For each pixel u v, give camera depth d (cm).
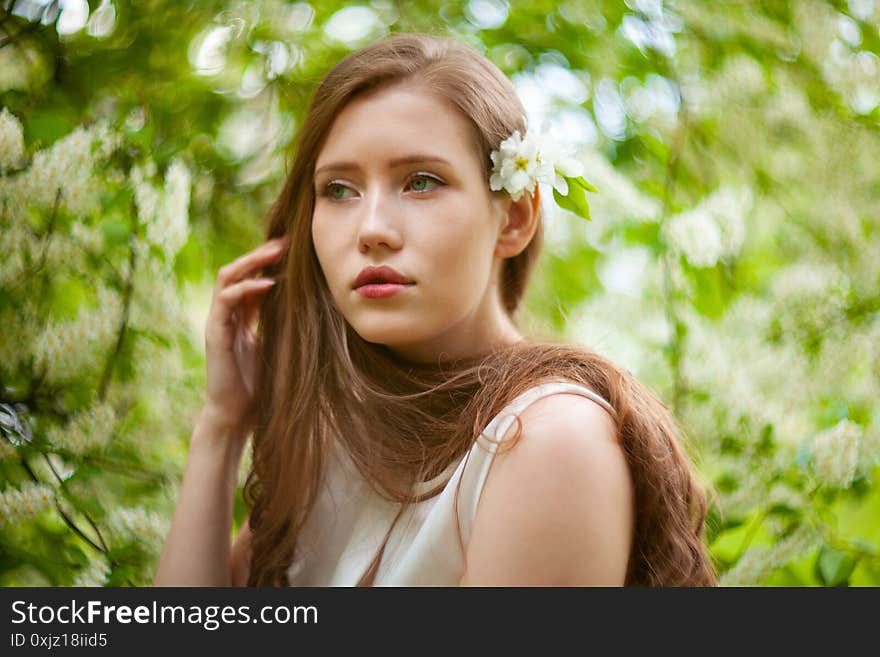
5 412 147
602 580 97
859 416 185
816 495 164
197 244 178
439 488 113
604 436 102
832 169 225
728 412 185
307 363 126
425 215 110
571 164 120
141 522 152
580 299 224
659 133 222
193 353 179
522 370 110
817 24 219
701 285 207
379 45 120
